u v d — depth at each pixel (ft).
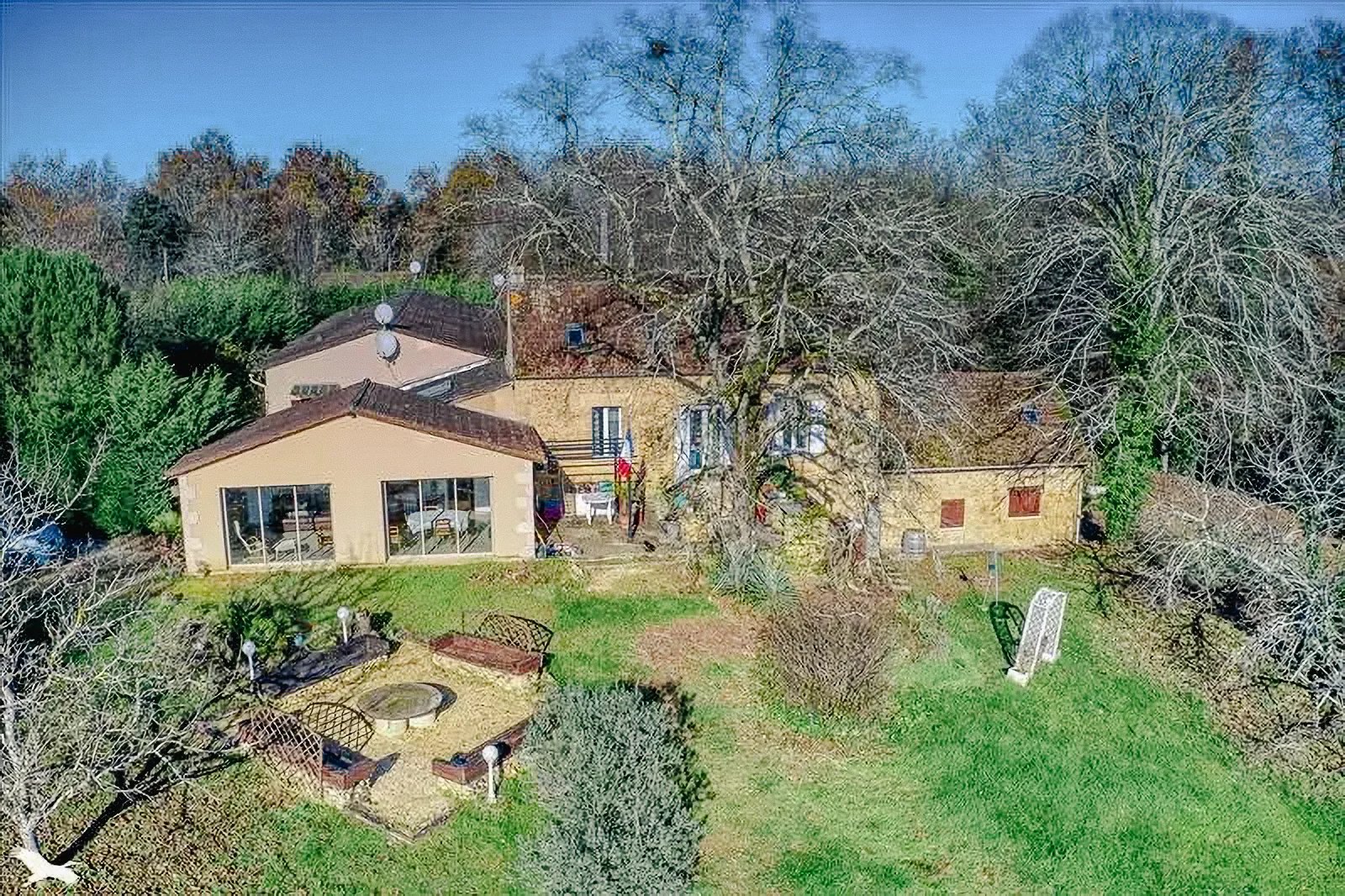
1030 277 103.24
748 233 85.40
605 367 98.78
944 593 87.61
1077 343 106.11
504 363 108.27
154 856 49.11
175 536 92.32
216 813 52.60
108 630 60.34
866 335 85.61
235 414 103.19
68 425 91.20
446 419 89.56
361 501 85.25
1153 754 63.87
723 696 68.33
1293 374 97.40
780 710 66.69
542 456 87.35
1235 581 81.15
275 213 273.13
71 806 52.42
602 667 71.15
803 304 85.66
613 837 48.83
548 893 47.26
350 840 51.34
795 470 99.19
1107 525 101.60
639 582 85.61
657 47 83.97
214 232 232.32
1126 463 98.63
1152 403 97.45
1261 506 91.09
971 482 96.84
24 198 256.73
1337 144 142.31
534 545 88.99
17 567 59.26
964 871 52.95
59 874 46.68
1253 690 71.87
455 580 84.38
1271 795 60.08
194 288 158.30
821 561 87.86
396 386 120.06
